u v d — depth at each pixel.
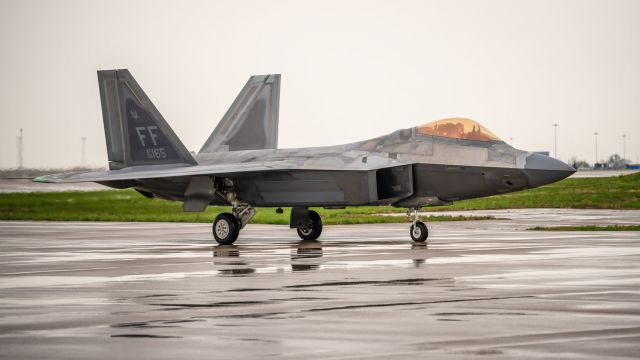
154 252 76.88
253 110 116.12
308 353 31.30
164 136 102.19
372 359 30.17
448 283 50.00
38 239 96.25
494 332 34.78
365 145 92.38
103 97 105.56
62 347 32.75
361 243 85.62
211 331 35.72
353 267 60.03
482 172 85.44
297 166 90.75
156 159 103.06
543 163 84.12
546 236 89.75
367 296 45.09
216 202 98.56
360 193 88.88
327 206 91.81
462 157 86.50
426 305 41.78
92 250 79.69
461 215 142.75
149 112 102.75
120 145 105.00
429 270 57.09
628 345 31.95
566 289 46.72
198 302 43.75
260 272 57.81
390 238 93.12
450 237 91.25
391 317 38.53
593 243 78.75
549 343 32.47
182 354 31.41
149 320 38.50
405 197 88.56
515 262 61.56
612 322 36.56
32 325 37.38
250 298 44.97
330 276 54.53
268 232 108.69
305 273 56.59
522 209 166.75
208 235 104.00
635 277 51.94
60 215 157.38
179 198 102.94
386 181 89.19
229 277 55.03
